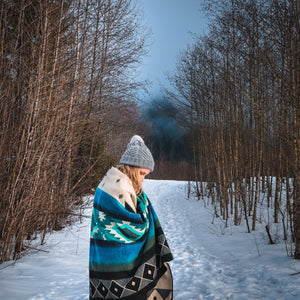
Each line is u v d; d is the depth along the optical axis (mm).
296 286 3668
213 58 9523
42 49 5641
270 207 9320
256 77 7879
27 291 3709
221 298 3605
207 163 12430
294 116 5000
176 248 6484
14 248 5418
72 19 7113
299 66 4910
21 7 5453
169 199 15398
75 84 6805
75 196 7922
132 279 1556
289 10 5027
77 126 7312
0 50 5078
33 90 5484
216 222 9031
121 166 1811
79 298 3510
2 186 5070
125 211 1564
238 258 5332
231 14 7406
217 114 10164
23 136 5086
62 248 6027
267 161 10320
